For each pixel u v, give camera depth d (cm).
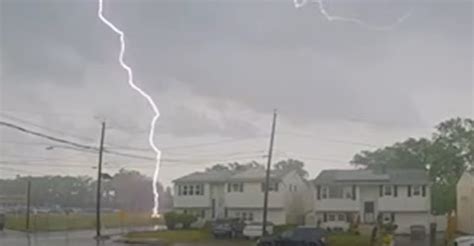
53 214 8131
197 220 5897
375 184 5731
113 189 8575
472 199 5094
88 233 5288
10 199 9356
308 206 6544
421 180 5675
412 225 5422
